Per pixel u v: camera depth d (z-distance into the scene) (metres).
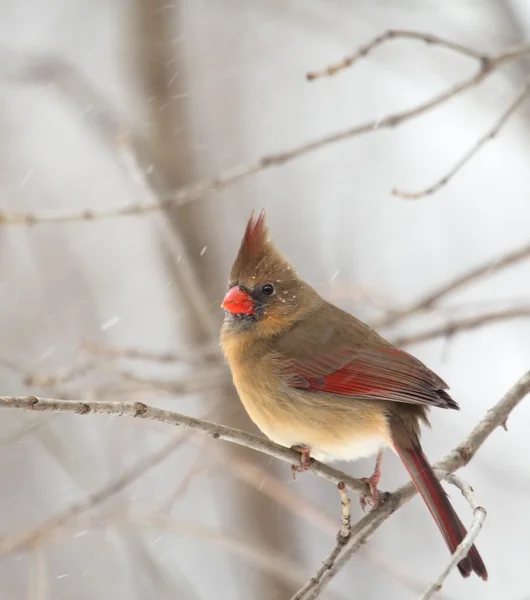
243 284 7.55
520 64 11.11
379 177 13.38
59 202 13.62
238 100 13.89
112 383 9.34
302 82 14.12
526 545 10.81
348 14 12.50
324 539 11.31
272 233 12.70
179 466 11.73
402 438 6.67
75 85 11.66
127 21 11.80
